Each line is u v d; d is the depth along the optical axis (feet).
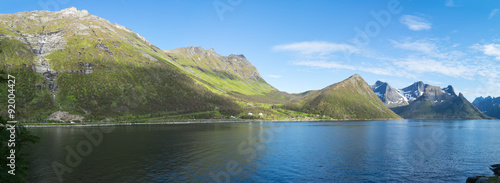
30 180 200.44
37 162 261.44
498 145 408.87
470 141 464.24
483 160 284.20
